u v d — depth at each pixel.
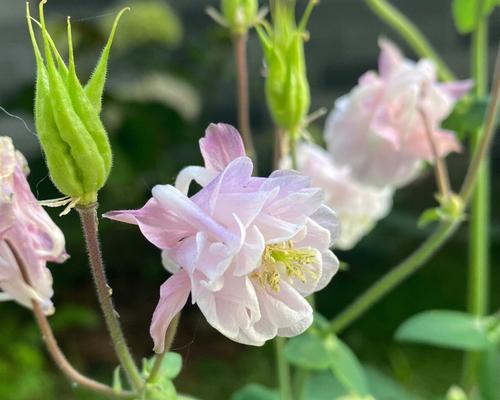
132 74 0.81
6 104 0.77
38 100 0.29
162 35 0.75
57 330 0.72
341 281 0.80
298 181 0.29
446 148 0.43
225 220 0.29
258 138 0.94
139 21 0.74
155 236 0.29
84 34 0.72
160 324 0.29
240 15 0.40
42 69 0.29
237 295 0.29
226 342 0.73
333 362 0.41
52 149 0.29
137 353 0.72
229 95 0.93
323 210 0.30
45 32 0.28
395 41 0.98
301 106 0.38
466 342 0.43
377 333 0.74
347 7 0.96
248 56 0.86
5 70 0.88
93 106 0.29
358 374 0.42
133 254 0.81
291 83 0.38
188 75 0.79
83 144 0.29
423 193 0.90
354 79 0.98
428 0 0.97
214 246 0.28
